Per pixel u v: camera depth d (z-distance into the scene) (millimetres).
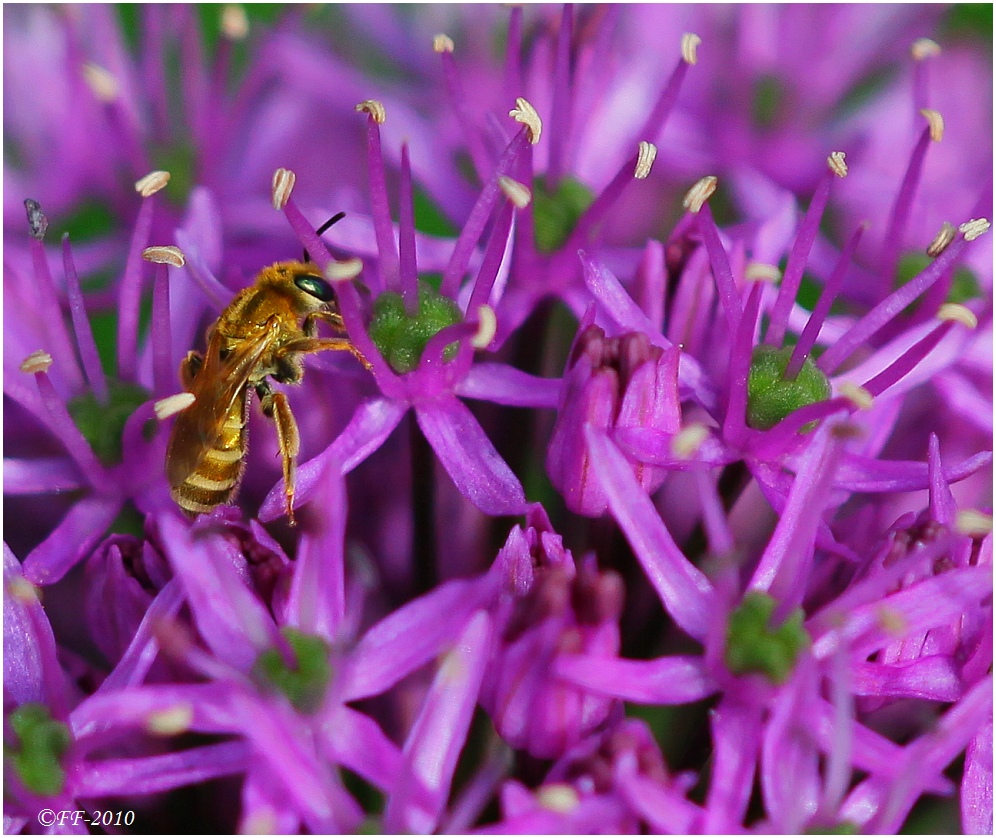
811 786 93
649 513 96
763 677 94
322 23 119
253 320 102
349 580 98
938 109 117
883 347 104
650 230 115
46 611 101
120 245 112
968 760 94
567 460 98
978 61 118
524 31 114
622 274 106
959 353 104
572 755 92
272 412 103
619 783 91
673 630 99
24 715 94
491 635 94
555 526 101
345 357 103
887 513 104
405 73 120
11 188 113
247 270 109
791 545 95
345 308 99
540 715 94
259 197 113
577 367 97
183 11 114
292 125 116
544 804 90
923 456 106
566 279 105
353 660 95
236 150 115
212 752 94
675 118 115
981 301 107
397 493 104
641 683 94
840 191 115
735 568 95
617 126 113
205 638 94
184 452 100
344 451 100
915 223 113
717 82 117
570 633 94
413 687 98
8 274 106
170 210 112
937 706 97
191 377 103
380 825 92
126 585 97
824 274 109
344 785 96
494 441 103
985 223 101
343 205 108
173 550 94
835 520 102
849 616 95
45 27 115
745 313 99
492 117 108
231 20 112
